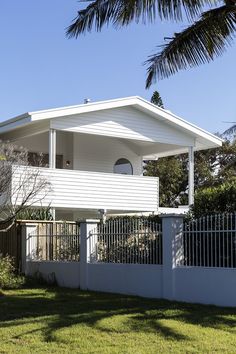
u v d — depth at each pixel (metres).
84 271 13.59
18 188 16.66
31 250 15.47
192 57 12.41
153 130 22.02
